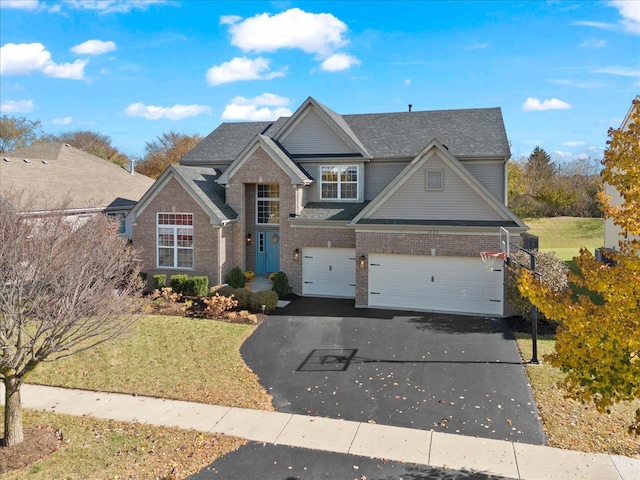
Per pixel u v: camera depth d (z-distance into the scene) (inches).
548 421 406.3
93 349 577.9
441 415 422.9
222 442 380.5
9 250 365.4
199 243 875.4
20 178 975.0
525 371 512.7
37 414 427.8
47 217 498.3
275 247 975.6
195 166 1079.0
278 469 342.6
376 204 783.1
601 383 279.4
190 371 528.1
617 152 308.8
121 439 384.8
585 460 347.9
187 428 403.5
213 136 1153.4
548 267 672.4
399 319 719.1
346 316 740.0
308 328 681.0
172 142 2474.2
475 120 957.8
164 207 890.1
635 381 268.5
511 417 416.2
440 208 756.6
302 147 968.3
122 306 435.5
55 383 495.8
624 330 259.4
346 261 870.4
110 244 527.2
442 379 499.2
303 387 487.2
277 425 408.5
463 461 350.0
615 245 1088.2
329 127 948.0
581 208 1989.4
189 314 737.6
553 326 662.5
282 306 806.5
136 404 450.0
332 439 384.5
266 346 609.0
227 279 900.0
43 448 368.5
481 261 731.4
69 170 1150.3
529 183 2155.5
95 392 477.7
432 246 750.5
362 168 924.0
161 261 904.9
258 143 898.7
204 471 340.2
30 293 354.9
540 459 350.3
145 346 597.9
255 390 481.4
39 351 362.6
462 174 737.0
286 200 893.8
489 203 729.0
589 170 2503.7
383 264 783.7
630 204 301.4
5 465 343.3
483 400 449.7
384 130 993.5
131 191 1239.5
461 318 718.5
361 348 597.0
